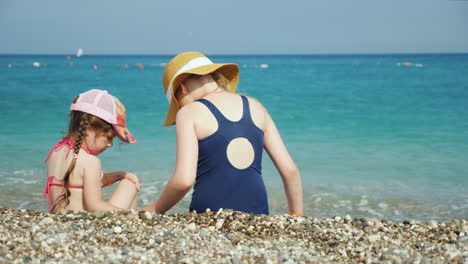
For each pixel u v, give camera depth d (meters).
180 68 3.00
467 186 6.09
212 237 2.35
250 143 2.83
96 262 1.97
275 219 2.69
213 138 2.75
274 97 20.67
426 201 5.46
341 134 10.58
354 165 7.39
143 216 2.62
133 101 18.05
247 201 2.80
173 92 3.10
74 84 29.97
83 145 3.03
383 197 5.64
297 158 7.95
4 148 8.46
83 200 2.95
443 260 2.09
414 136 10.19
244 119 2.83
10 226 2.31
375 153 8.34
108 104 3.02
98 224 2.48
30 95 20.66
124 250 2.10
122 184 3.21
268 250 2.21
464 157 7.93
